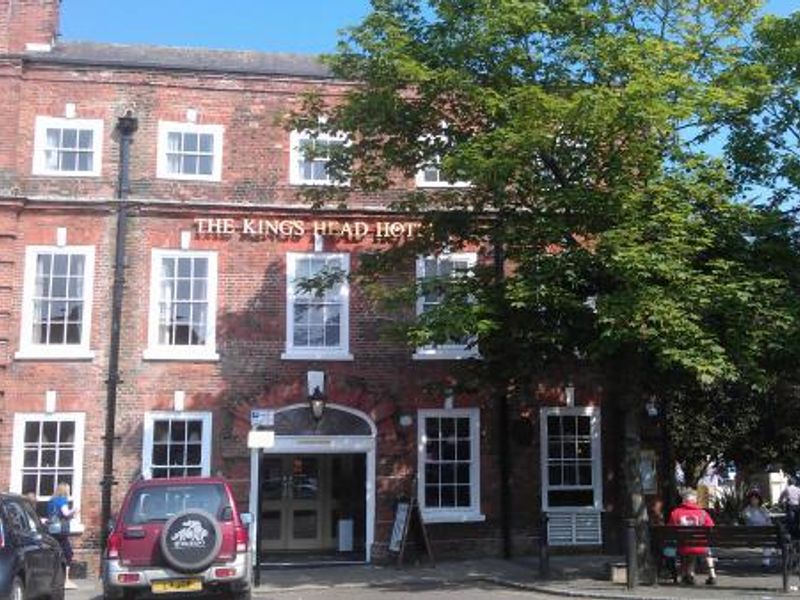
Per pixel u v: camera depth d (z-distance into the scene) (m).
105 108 20.95
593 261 15.63
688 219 15.23
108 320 20.33
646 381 17.44
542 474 21.42
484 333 16.02
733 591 15.17
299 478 22.23
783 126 17.80
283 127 18.53
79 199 20.45
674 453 24.53
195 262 20.88
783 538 15.16
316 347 21.02
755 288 15.70
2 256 20.03
